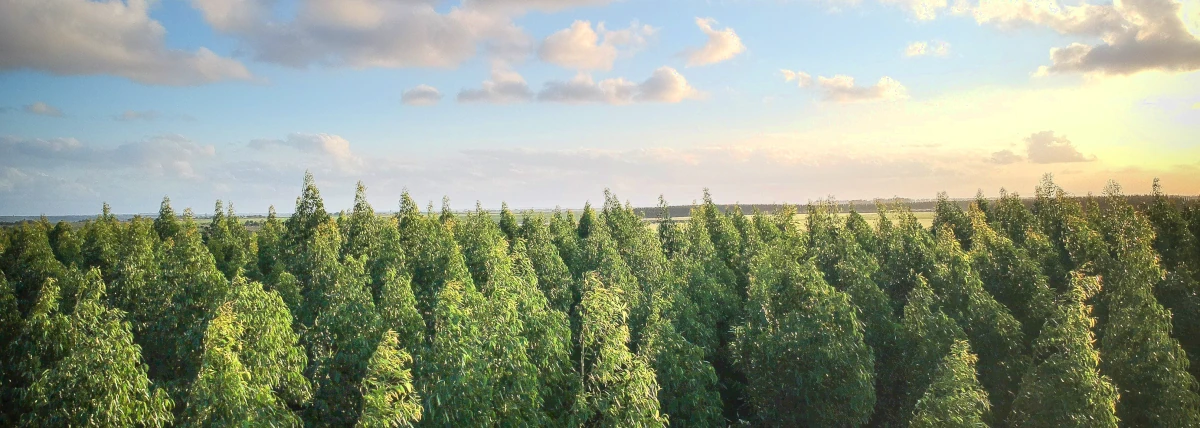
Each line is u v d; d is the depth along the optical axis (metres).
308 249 37.84
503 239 41.25
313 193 47.66
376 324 25.05
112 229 65.44
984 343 32.12
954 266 36.88
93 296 22.95
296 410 22.64
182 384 24.06
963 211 68.94
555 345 24.86
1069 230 51.59
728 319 41.09
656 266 43.84
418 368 22.34
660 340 29.52
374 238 42.22
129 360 18.39
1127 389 27.59
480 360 21.31
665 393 28.88
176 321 28.22
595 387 24.50
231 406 16.83
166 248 48.41
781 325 30.44
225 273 43.09
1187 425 25.72
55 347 21.03
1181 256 47.00
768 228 66.88
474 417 20.70
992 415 30.56
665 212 77.12
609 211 75.25
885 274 42.44
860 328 32.03
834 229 63.16
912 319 31.94
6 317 28.31
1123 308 28.95
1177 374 26.50
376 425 17.33
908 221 56.69
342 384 23.67
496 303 23.62
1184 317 36.44
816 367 28.25
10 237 59.16
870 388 28.00
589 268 49.66
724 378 38.41
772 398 30.19
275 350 20.66
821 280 30.61
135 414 17.95
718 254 58.34
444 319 22.94
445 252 38.94
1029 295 36.91
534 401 22.72
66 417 17.55
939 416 22.25
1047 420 24.45
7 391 22.23
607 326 24.55
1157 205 57.16
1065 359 24.58
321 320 25.44
